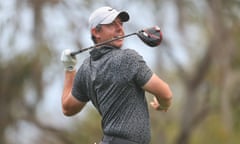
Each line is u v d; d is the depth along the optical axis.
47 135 44.66
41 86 41.78
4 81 42.03
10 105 43.25
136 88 13.88
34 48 41.19
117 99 13.82
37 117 44.00
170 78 52.53
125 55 13.86
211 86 46.94
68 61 15.11
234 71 46.41
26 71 42.00
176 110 52.53
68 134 44.94
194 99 48.72
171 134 53.44
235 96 47.00
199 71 47.59
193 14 43.75
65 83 15.29
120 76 13.79
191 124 48.94
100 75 13.98
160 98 13.97
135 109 13.79
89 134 46.12
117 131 13.73
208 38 45.88
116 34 14.20
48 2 40.84
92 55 14.26
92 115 49.44
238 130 48.06
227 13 43.53
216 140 53.72
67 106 15.19
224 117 43.53
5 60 41.78
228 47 43.81
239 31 44.00
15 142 44.06
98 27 14.16
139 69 13.77
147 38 14.21
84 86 14.72
